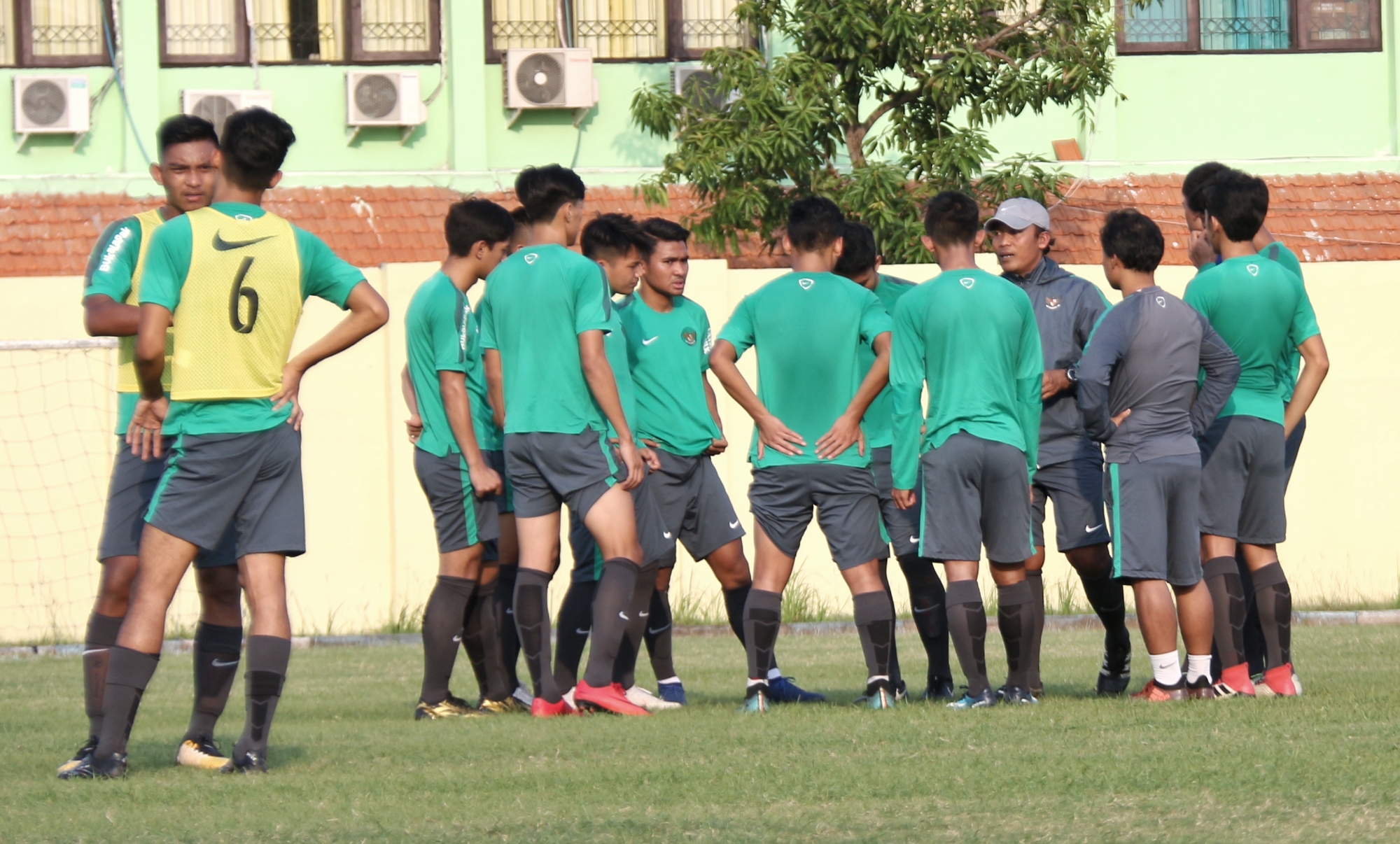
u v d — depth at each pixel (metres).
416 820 14.85
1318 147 60.22
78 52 56.47
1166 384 22.95
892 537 25.91
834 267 25.92
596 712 23.44
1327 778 15.94
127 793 16.33
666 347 26.25
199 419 17.47
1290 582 45.03
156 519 17.55
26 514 41.62
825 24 47.06
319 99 57.19
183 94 55.75
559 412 23.23
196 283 17.53
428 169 57.47
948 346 22.78
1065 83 47.94
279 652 18.02
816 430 23.70
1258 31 60.25
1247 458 23.80
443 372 24.20
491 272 25.20
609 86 58.09
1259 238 26.27
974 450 22.72
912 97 48.66
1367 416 45.28
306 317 42.56
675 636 41.47
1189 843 13.30
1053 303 26.30
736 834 13.95
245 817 15.02
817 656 34.75
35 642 41.34
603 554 23.50
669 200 55.09
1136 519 22.98
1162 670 23.27
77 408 41.84
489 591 25.30
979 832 13.91
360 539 42.75
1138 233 23.31
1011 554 23.19
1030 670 24.58
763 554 23.98
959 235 23.16
